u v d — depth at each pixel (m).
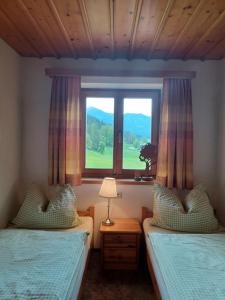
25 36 2.49
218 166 3.11
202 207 2.73
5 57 2.68
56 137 3.03
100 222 3.20
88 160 3.38
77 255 1.98
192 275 1.67
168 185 3.01
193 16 2.02
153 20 2.10
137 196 3.19
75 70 3.02
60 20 2.13
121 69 3.12
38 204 2.79
